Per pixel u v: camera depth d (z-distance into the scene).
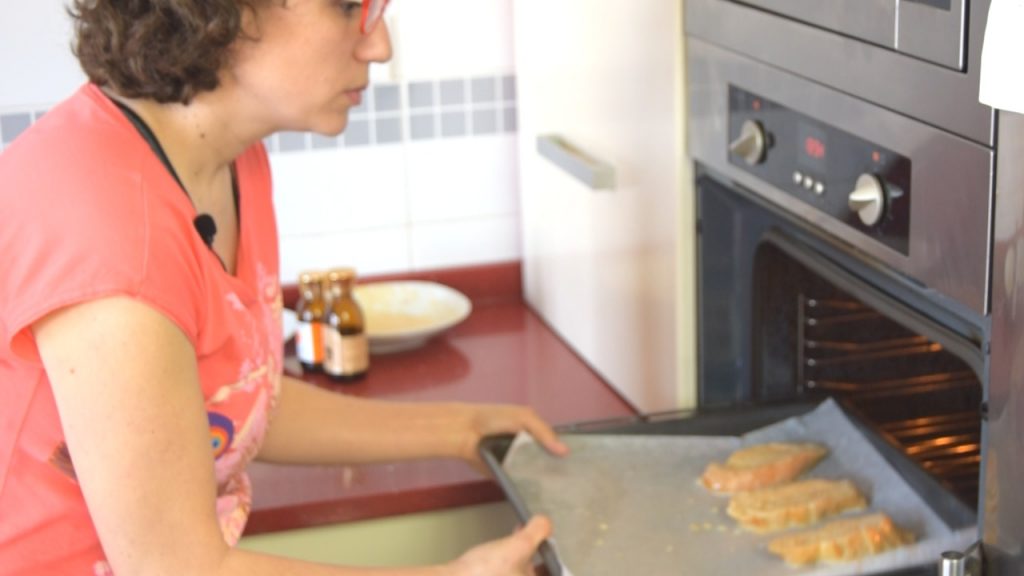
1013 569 1.02
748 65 1.32
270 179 1.31
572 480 1.42
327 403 1.50
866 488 1.35
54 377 1.02
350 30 1.11
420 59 2.07
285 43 1.08
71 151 1.05
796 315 1.44
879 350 1.36
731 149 1.36
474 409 1.51
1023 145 0.95
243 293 1.18
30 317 1.00
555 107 1.90
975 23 0.99
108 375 1.00
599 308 1.82
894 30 1.08
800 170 1.25
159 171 1.08
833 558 1.22
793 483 1.36
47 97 1.90
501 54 2.10
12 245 1.02
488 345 2.02
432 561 1.60
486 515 1.59
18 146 1.08
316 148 2.07
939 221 1.05
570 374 1.88
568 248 1.93
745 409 1.47
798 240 1.32
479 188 2.16
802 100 1.23
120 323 0.99
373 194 2.12
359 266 2.14
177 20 1.05
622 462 1.45
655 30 1.51
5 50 1.87
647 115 1.56
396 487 1.57
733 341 1.47
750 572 1.22
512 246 2.19
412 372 1.92
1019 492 1.01
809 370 1.47
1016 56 0.86
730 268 1.45
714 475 1.38
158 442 1.01
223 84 1.11
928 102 1.05
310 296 1.89
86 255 1.00
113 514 1.02
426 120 2.10
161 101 1.10
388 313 2.08
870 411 1.39
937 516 1.26
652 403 1.66
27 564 1.13
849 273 1.24
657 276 1.59
